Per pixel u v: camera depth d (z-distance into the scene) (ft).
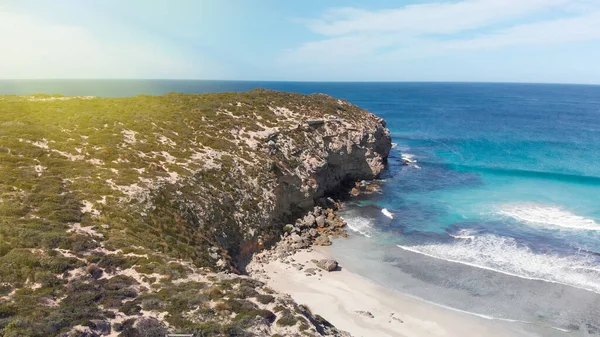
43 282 59.62
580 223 132.16
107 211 85.66
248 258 107.45
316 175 157.07
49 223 75.10
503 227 130.41
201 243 92.48
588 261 105.91
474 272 102.32
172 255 81.76
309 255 112.57
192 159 124.77
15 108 144.87
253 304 63.26
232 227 108.17
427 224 135.74
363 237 126.11
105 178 99.91
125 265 69.72
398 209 151.64
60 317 51.26
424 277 100.48
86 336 49.67
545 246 115.44
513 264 105.70
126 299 60.29
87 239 73.26
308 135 170.60
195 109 171.53
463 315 84.48
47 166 100.94
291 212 138.00
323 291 92.79
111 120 143.95
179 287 65.82
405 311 85.76
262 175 131.34
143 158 117.29
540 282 96.58
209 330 54.29
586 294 90.99
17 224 71.97
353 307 86.53
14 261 61.77
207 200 107.55
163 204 96.58
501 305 87.97
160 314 57.47
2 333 45.75
